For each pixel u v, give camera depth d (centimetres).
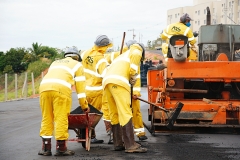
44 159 701
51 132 745
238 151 748
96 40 923
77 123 768
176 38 938
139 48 782
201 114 922
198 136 915
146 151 748
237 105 926
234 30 1052
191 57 1086
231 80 941
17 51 4691
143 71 3544
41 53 4891
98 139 912
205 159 682
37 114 1495
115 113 780
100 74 915
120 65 767
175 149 770
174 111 863
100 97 926
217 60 998
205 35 1058
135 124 865
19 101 2281
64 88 732
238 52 1072
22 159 705
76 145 848
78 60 807
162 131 970
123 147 779
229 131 977
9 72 4431
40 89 738
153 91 998
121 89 754
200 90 962
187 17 1070
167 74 949
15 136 967
